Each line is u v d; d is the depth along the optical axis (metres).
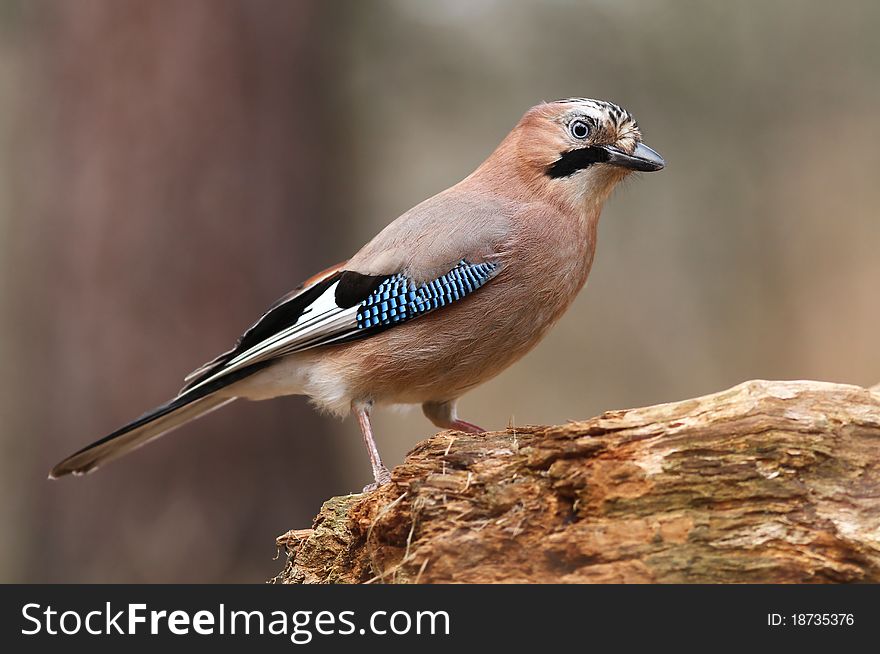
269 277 12.28
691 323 17.91
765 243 17.58
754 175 17.00
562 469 5.63
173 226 11.98
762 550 5.30
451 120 15.61
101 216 11.98
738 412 5.49
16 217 14.45
